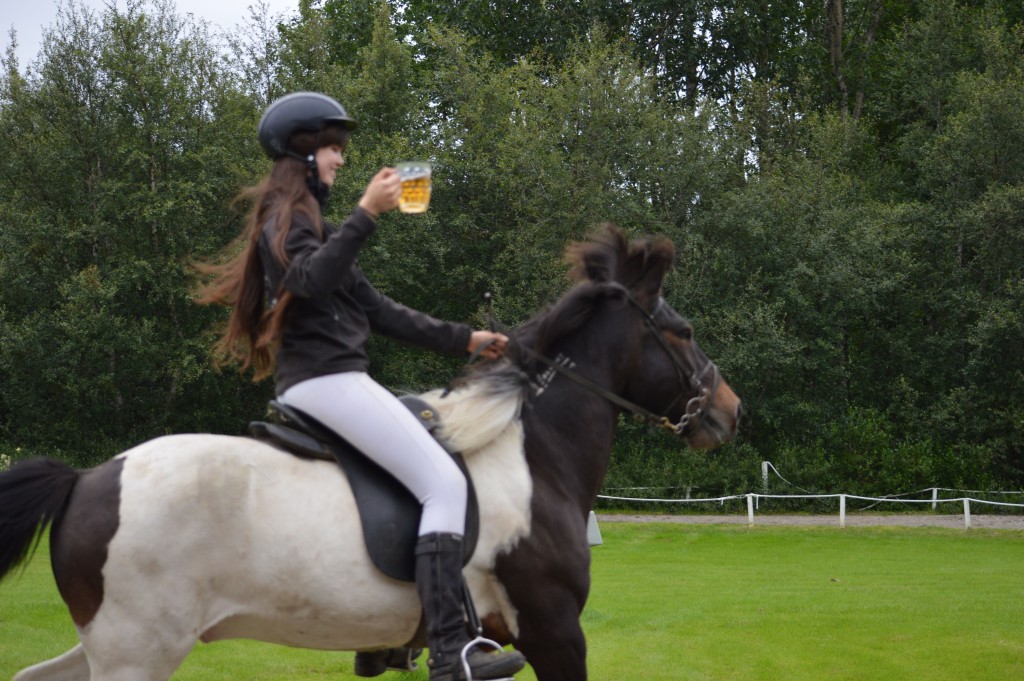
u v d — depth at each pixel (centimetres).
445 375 2492
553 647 345
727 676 672
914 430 2556
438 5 3219
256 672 666
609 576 1216
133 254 2391
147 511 307
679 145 2575
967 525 1838
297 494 321
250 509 315
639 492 2289
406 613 328
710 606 958
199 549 310
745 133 2720
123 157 2434
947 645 768
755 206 2508
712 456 2345
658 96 2738
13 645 703
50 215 2441
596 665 702
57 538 312
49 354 2367
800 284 2533
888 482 2280
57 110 2430
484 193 2595
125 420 2536
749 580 1177
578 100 2555
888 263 2611
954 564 1369
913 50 3022
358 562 319
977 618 889
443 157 2528
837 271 2478
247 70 2619
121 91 2412
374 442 322
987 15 2861
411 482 324
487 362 370
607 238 392
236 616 319
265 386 2581
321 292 304
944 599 1009
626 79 2581
